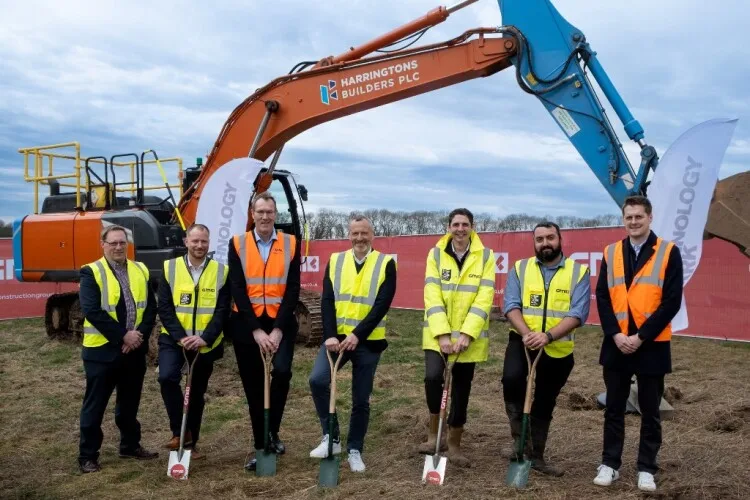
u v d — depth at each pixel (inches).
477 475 179.2
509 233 514.0
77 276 403.9
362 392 186.5
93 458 192.4
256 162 321.4
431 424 196.1
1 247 555.8
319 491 168.1
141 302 197.0
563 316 178.1
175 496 169.6
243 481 175.8
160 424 246.1
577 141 277.7
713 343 413.1
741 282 405.1
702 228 222.4
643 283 165.9
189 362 196.5
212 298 195.2
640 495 162.6
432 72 312.7
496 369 335.9
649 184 246.2
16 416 255.4
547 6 282.4
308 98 339.3
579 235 481.1
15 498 169.8
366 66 326.3
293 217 423.2
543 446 181.9
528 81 284.5
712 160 220.8
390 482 172.6
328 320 187.0
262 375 193.2
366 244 190.5
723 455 191.2
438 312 182.5
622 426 172.1
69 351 398.0
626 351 164.4
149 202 432.1
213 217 324.8
